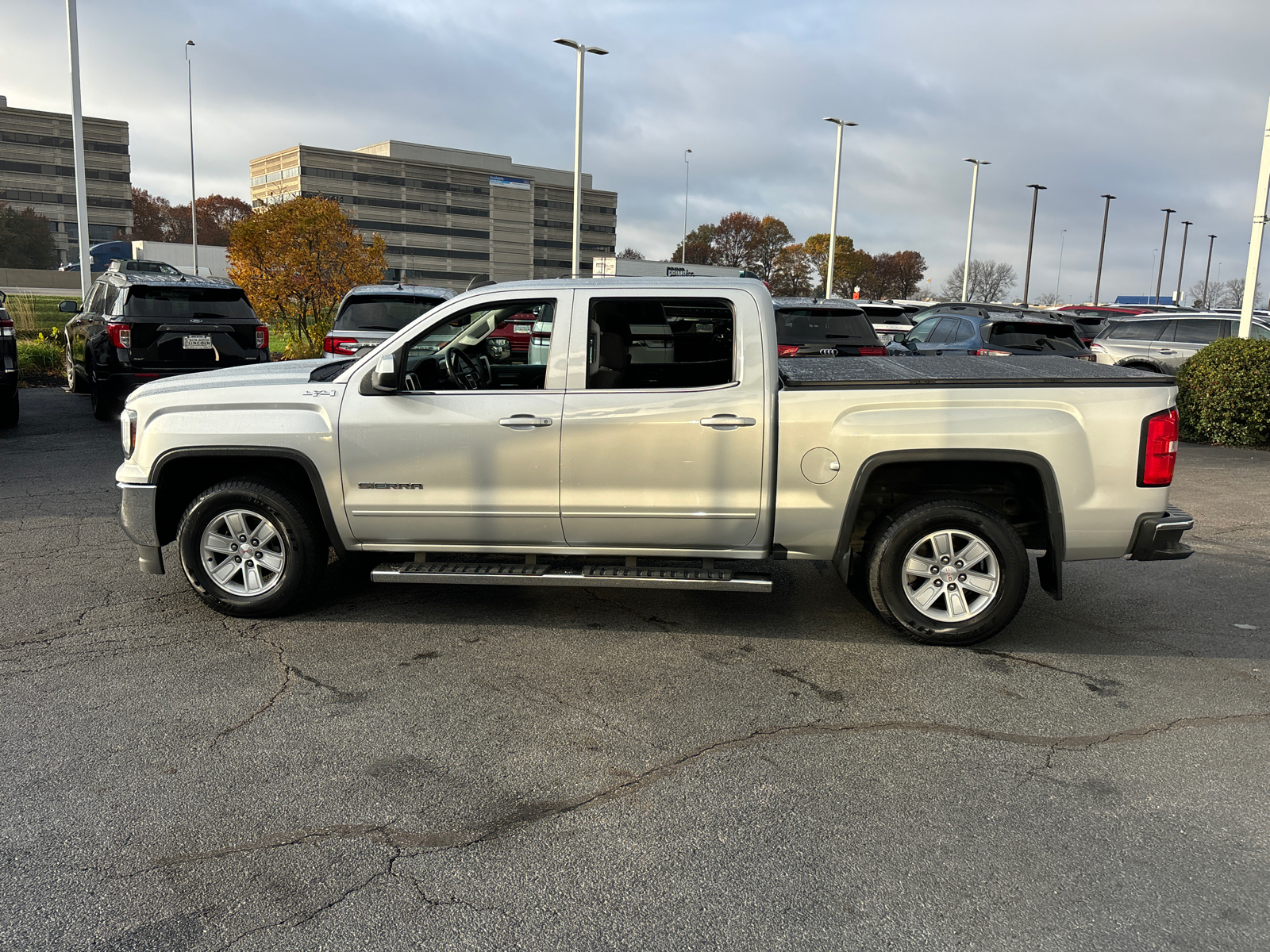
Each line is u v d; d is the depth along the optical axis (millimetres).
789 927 2609
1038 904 2721
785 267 88000
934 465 4828
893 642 4949
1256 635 5137
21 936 2543
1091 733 3877
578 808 3242
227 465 5301
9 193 102000
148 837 3033
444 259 114312
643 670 4527
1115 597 5867
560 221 124188
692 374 4754
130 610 5320
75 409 13578
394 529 4980
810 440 4645
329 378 5066
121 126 107750
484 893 2752
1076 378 4625
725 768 3541
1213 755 3686
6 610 5301
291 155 105750
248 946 2512
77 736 3748
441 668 4520
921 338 15781
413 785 3383
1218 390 12688
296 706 4059
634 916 2652
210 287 11531
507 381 5500
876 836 3076
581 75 31094
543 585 5938
